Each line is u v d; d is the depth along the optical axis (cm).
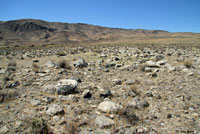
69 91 745
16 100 670
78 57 2009
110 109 571
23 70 1268
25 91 777
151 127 485
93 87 835
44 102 648
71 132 443
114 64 1455
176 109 593
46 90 776
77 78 962
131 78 1030
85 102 655
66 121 510
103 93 715
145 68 1205
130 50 3175
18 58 1992
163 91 781
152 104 638
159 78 1008
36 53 2594
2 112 564
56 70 1252
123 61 1656
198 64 1416
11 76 1050
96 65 1472
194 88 808
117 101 670
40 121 455
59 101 659
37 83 892
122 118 531
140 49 3406
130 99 691
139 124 500
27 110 577
